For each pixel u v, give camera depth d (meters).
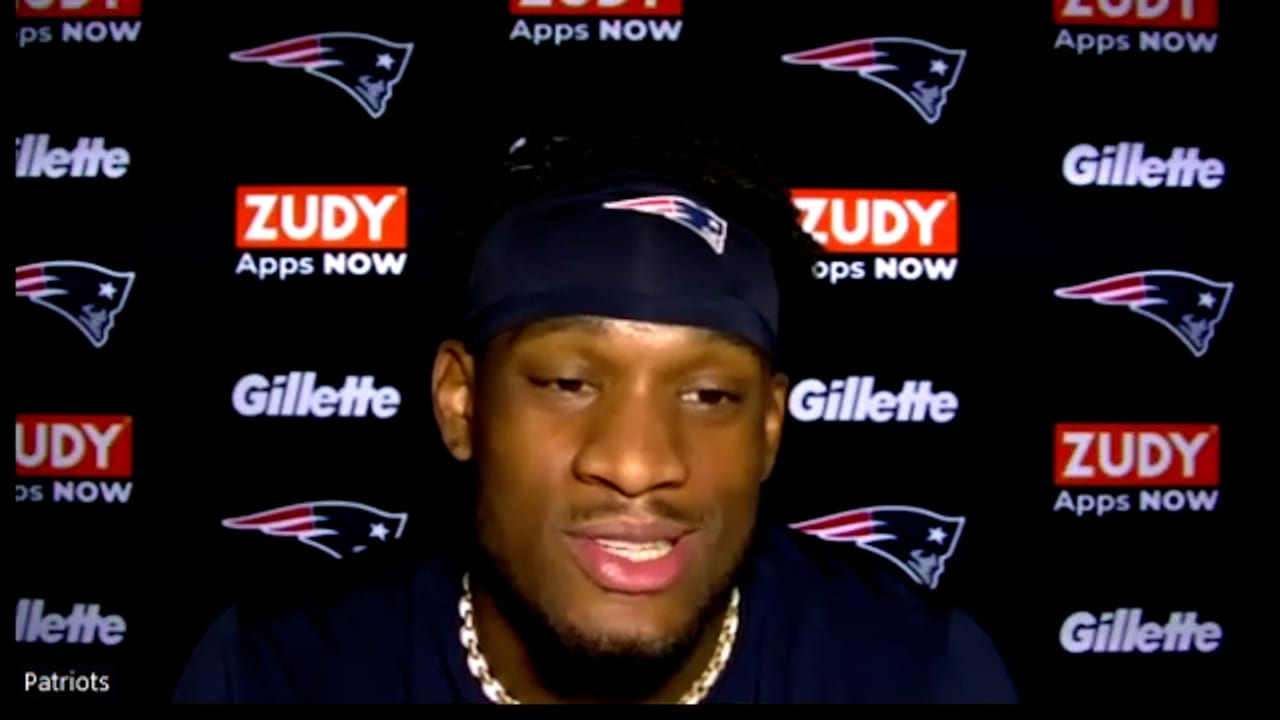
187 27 1.59
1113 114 1.61
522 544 0.67
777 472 1.61
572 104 1.57
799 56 1.58
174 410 1.60
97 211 1.59
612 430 0.64
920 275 1.60
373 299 1.59
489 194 0.78
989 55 1.60
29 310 1.60
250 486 1.60
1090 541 1.63
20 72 1.59
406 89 1.58
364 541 1.60
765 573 0.89
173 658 1.60
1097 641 1.63
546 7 1.57
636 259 0.64
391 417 1.60
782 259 0.80
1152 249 1.61
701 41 1.58
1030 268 1.61
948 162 1.60
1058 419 1.62
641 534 0.65
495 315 0.67
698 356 0.64
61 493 1.61
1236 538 1.63
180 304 1.59
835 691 0.86
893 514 1.61
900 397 1.61
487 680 0.79
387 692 0.83
